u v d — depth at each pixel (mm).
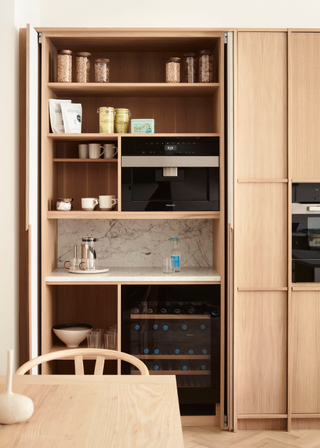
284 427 2445
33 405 1047
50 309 2562
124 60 2760
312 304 2404
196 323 2432
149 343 2422
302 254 2395
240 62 2359
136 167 2439
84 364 2756
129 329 2420
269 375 2406
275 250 2393
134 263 2852
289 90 2355
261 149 2377
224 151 2430
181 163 2426
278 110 2373
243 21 2744
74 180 2789
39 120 2428
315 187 2389
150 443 871
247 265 2387
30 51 2193
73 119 2457
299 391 2420
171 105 2775
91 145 2555
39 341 2412
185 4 2738
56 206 2580
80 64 2482
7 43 2270
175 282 2422
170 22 2740
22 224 2402
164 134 2424
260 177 2379
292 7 2740
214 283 2432
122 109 2525
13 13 2266
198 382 2434
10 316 2309
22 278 2402
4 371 2291
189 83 2457
